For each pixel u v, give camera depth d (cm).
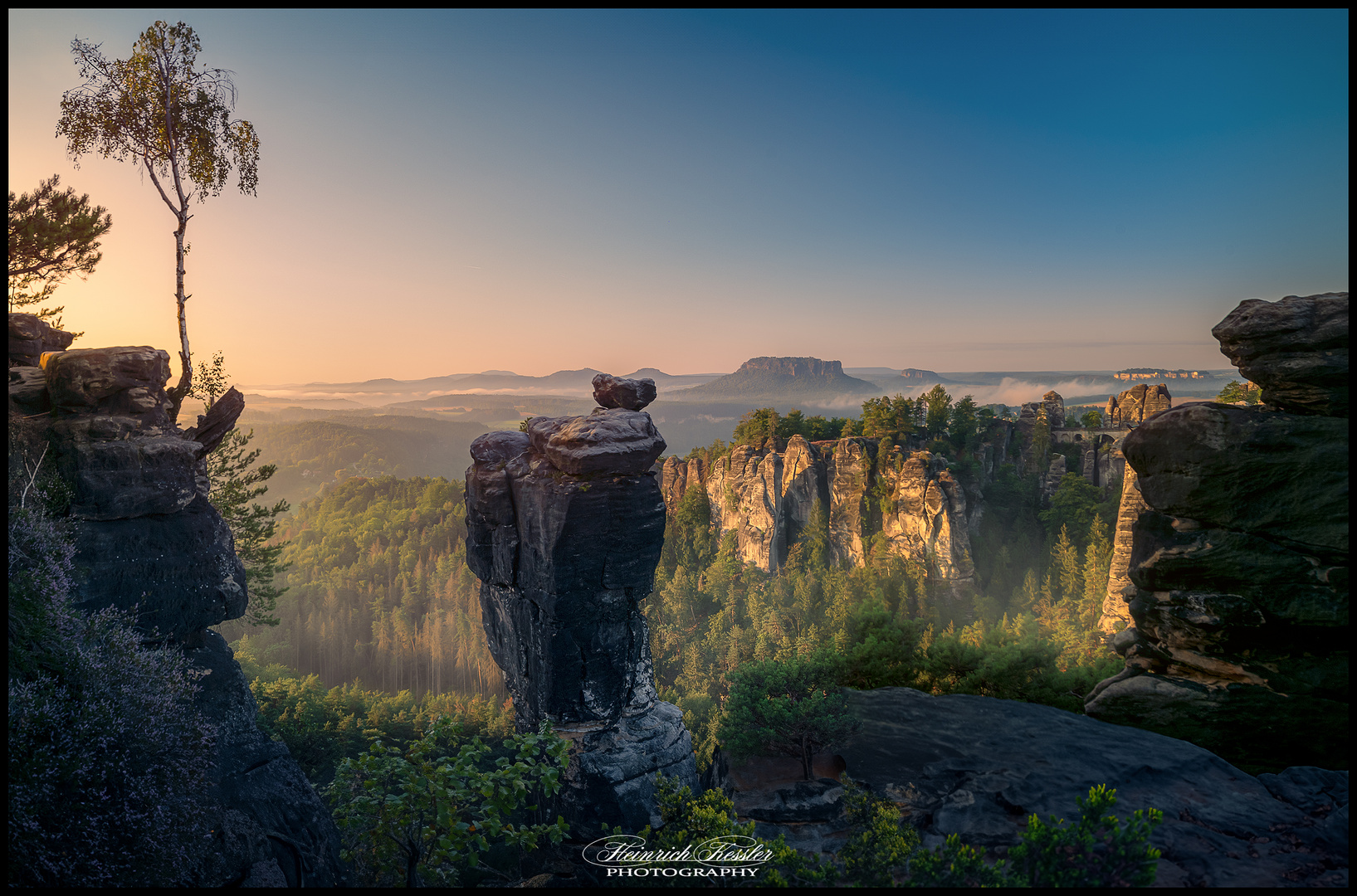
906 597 12462
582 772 2812
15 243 2139
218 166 2222
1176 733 1256
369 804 1002
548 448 2847
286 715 5362
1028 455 15050
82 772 823
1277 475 1223
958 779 969
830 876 732
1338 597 1133
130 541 1569
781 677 1273
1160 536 1380
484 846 986
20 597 970
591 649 2848
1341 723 1120
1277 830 802
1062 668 2148
